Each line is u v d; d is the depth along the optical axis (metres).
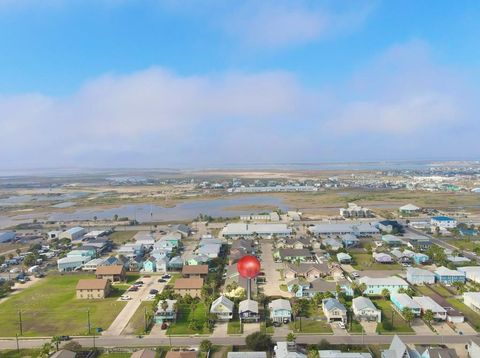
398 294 103.38
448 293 110.62
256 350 79.00
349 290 107.75
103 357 77.75
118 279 127.88
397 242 167.38
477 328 87.88
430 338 83.50
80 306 105.38
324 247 164.00
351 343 81.56
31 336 87.44
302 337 84.69
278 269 135.62
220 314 93.88
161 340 84.50
